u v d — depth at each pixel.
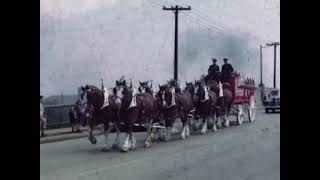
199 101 23.73
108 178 11.11
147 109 18.12
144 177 11.22
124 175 11.54
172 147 17.95
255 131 24.45
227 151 16.42
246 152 16.05
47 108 26.92
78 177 11.26
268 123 29.97
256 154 15.51
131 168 12.70
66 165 13.34
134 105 16.89
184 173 11.75
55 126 27.34
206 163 13.55
